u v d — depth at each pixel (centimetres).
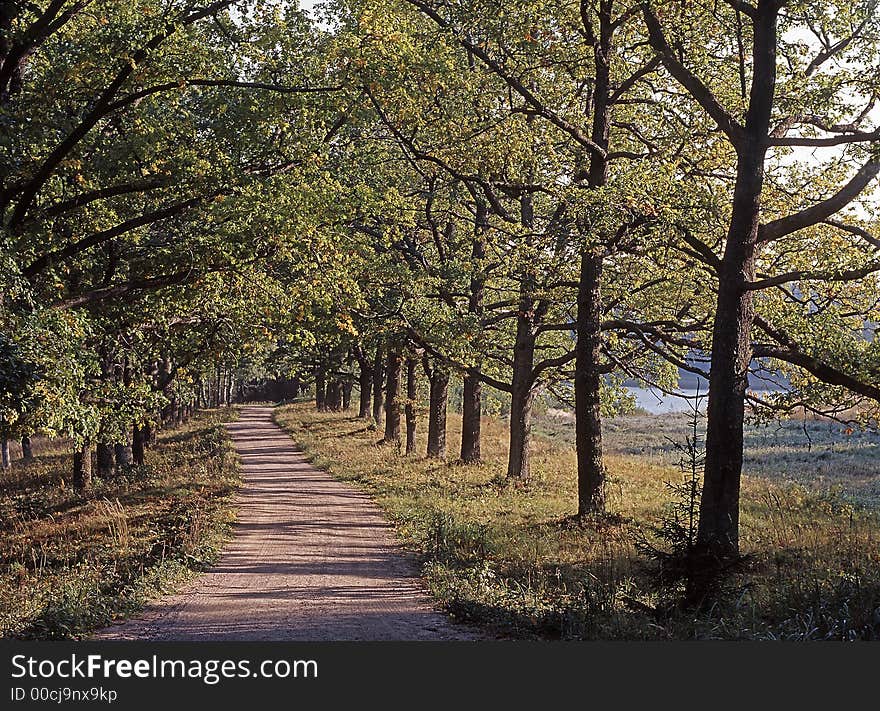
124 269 2062
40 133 1631
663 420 6581
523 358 2734
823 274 1346
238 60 1777
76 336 1612
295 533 1920
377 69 1702
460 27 1892
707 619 929
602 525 1919
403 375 5431
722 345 1441
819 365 1447
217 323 2245
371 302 2508
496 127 2073
